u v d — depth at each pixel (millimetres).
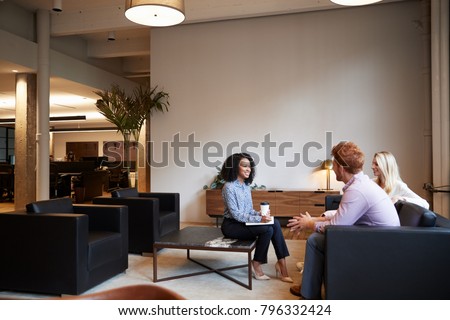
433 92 5012
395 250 2211
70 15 6785
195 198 6402
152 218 4062
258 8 5863
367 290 2238
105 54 8523
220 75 6301
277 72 6051
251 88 6164
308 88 5926
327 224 2500
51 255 2781
